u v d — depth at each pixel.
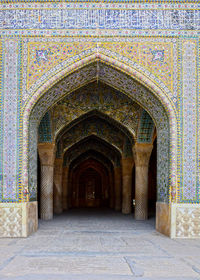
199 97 5.16
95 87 7.41
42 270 2.99
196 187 5.03
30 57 5.15
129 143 9.34
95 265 3.19
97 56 5.17
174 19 5.24
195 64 5.20
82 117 8.15
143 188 7.93
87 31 5.19
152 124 7.60
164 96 5.14
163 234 5.28
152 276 2.81
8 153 5.01
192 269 3.04
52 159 7.89
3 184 4.96
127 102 7.51
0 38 5.17
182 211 4.96
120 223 7.14
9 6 5.21
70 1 5.23
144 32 5.21
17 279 2.71
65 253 3.72
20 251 3.83
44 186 7.93
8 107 5.08
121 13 5.25
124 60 5.17
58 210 10.06
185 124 5.12
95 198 18.39
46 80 5.12
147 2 5.26
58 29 5.18
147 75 5.16
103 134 9.38
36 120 5.61
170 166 5.07
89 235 5.18
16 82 5.11
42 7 5.22
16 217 4.90
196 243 4.45
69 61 5.15
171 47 5.21
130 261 3.35
